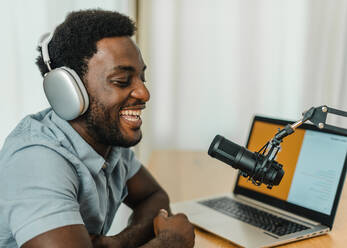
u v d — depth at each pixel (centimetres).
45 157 72
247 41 243
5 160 73
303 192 110
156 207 108
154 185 117
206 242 96
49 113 86
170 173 165
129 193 114
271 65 247
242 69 246
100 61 76
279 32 243
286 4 240
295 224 104
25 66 98
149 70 216
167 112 247
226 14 239
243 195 125
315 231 99
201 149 252
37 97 102
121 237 92
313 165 110
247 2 238
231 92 248
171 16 237
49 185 67
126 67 77
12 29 93
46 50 80
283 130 81
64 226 65
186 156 197
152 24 236
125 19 81
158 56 240
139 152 167
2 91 91
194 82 246
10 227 66
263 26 242
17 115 96
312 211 106
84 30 76
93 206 83
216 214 111
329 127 79
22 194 66
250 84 248
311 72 249
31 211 65
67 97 74
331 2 241
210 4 238
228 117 251
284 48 246
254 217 109
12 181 68
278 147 81
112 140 81
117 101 78
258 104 251
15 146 74
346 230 104
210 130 252
